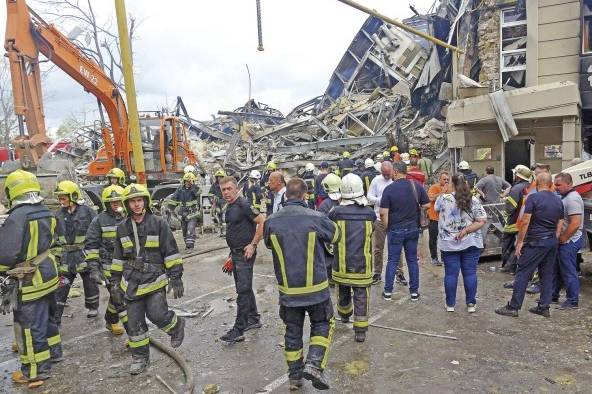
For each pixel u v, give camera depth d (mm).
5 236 4348
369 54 28797
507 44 15242
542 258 5613
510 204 7508
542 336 5152
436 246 8477
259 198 11656
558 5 13609
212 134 31125
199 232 13906
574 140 12086
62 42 11617
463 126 13438
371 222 5176
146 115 16766
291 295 3984
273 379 4441
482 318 5746
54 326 4988
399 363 4629
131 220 4543
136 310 4621
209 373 4617
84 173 19031
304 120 26453
